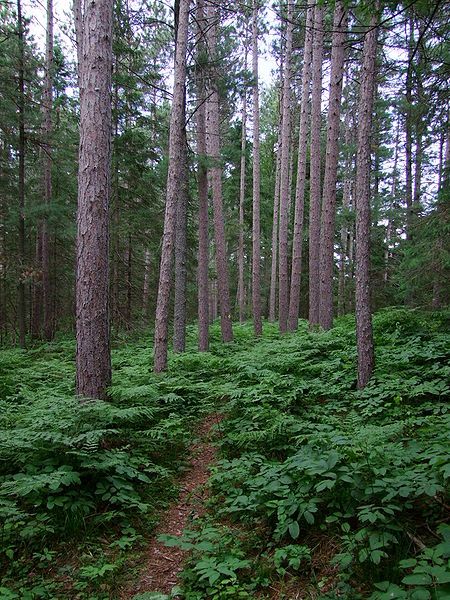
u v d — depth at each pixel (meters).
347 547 3.13
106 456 4.71
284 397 6.58
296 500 3.69
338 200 30.95
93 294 6.23
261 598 3.08
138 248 21.91
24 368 11.34
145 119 15.65
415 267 10.25
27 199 17.70
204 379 9.59
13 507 3.86
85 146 6.24
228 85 12.39
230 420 6.79
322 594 2.94
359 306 6.89
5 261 15.73
